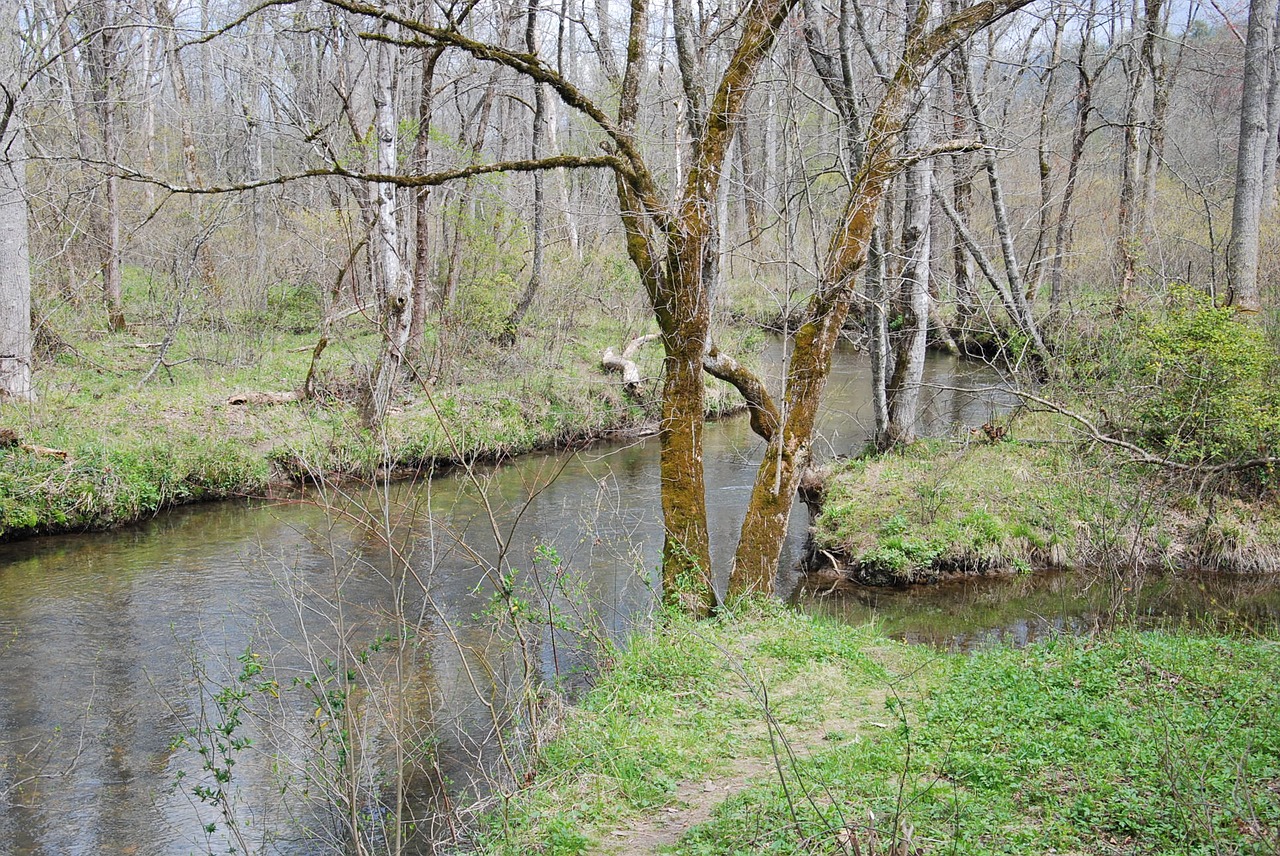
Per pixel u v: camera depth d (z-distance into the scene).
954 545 13.66
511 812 6.64
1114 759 6.19
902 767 6.45
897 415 16.81
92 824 7.36
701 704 8.23
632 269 27.70
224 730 7.33
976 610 12.36
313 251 24.05
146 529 15.20
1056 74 21.78
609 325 27.81
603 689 8.51
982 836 5.32
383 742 8.45
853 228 10.87
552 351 24.31
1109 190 26.73
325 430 18.23
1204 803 5.10
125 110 25.56
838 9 15.19
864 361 30.12
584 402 22.39
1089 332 16.70
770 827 5.60
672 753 7.20
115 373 19.88
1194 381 13.92
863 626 10.91
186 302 22.98
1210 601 12.30
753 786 6.40
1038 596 12.84
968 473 15.19
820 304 11.05
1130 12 19.52
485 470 19.08
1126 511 13.36
